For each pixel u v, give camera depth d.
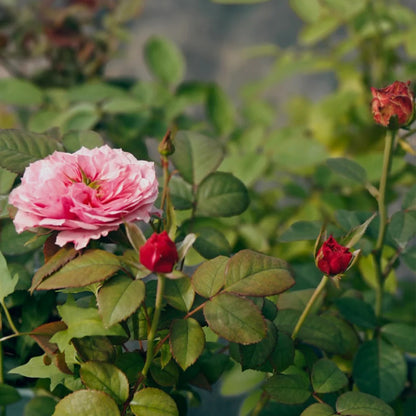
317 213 1.47
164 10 3.67
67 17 1.74
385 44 1.62
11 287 0.99
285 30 3.49
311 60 1.67
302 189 1.54
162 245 0.91
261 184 2.00
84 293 1.02
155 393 0.95
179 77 1.66
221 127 1.62
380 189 1.05
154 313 0.96
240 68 3.30
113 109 1.39
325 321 1.04
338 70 1.70
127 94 1.49
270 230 1.50
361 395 0.97
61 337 0.94
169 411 0.95
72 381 0.97
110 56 1.79
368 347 1.08
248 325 0.94
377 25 1.59
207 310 0.95
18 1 2.02
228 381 1.08
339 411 0.96
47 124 1.36
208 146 1.09
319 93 2.97
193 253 1.09
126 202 0.94
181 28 3.53
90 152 0.99
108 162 0.97
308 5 1.64
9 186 1.03
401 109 1.00
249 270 0.96
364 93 1.69
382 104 1.01
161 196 1.06
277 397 0.98
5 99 1.39
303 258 1.44
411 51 1.50
